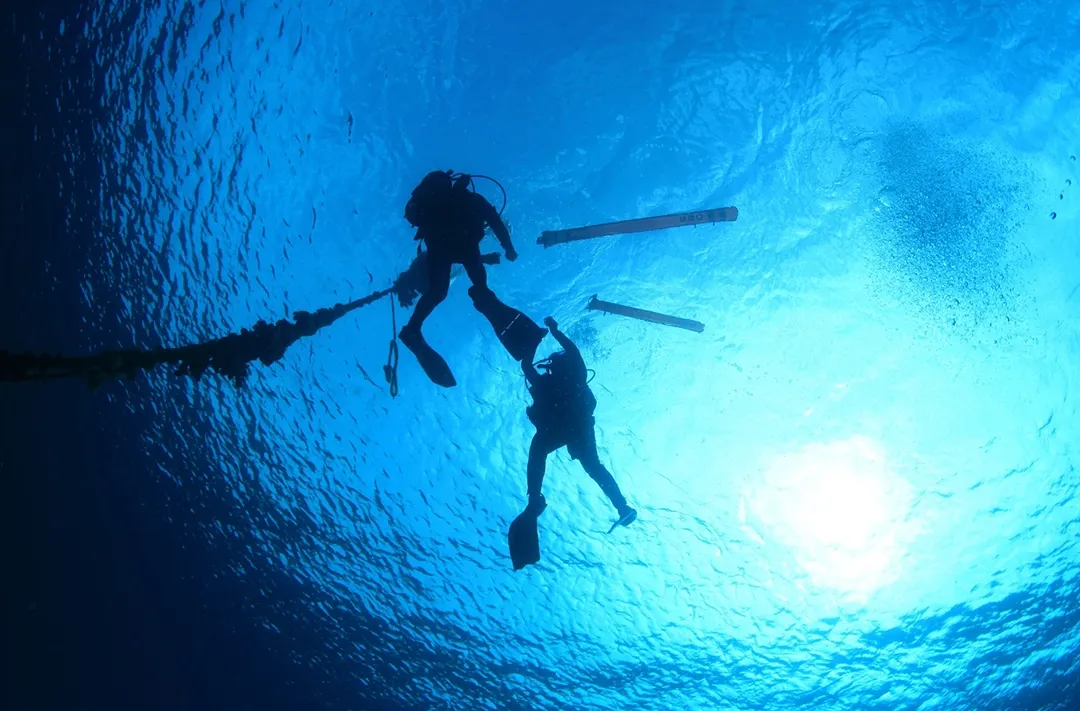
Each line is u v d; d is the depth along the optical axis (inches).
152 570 509.0
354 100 388.2
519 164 384.2
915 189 366.6
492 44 381.1
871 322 375.2
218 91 391.9
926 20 360.2
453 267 282.2
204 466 462.0
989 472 379.9
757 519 394.3
